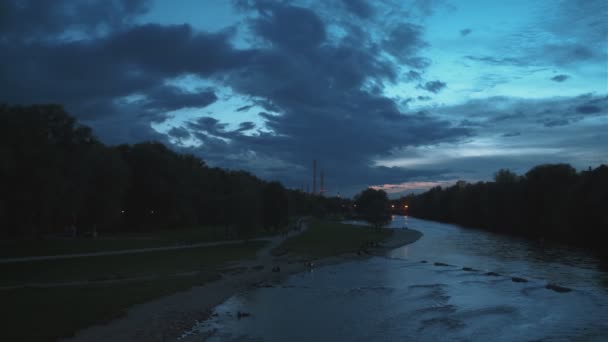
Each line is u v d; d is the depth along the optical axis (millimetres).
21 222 51000
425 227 160375
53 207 54188
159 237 82562
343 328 27875
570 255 69438
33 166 50031
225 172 154375
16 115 50719
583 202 86562
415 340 25906
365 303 34938
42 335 22688
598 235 83000
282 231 98875
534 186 113250
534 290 40750
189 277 42469
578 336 27016
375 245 82500
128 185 87750
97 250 59938
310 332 26875
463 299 36875
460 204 179125
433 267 56031
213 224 120188
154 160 106812
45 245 61250
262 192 91125
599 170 88438
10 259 49719
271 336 25859
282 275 48000
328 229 126625
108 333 24531
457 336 26828
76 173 59594
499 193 135875
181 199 109000
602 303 35500
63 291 32719
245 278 44812
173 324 27062
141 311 29500
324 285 42594
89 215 77375
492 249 79250
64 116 58281
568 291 40125
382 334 26875
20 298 29625
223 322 28562
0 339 21625
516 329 28453
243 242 77125
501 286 42719
